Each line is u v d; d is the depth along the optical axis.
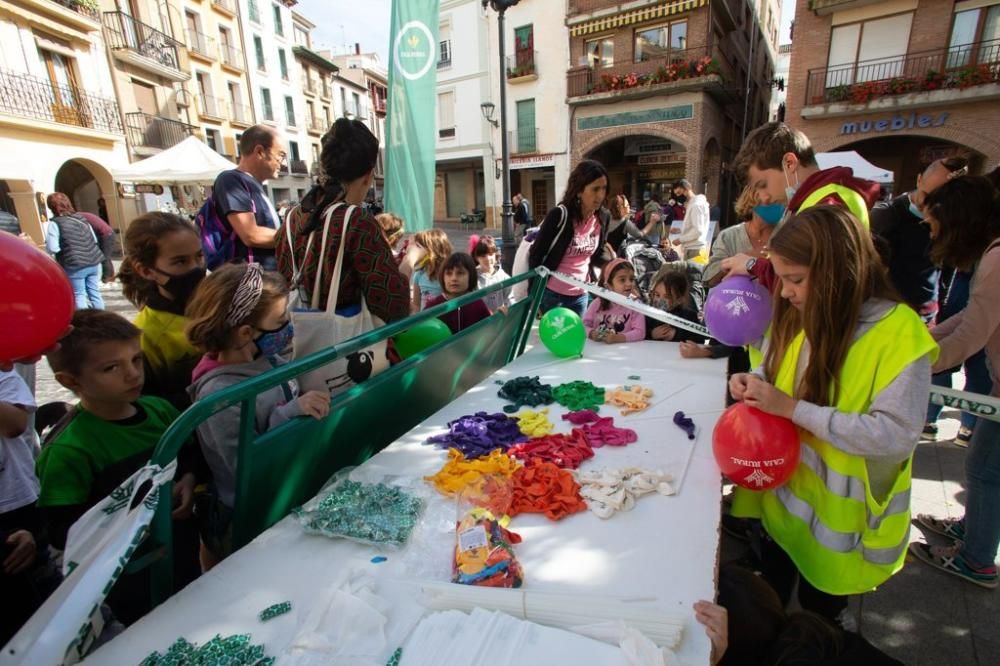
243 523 1.23
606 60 16.03
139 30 16.14
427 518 1.23
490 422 1.71
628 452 1.57
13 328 0.81
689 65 14.23
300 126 28.25
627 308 2.97
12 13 11.74
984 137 11.81
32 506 1.58
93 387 1.26
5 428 1.51
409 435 1.68
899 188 14.57
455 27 18.80
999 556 2.17
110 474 1.32
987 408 1.65
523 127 18.16
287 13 26.78
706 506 1.27
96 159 14.24
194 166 8.68
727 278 1.83
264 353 1.50
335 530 1.16
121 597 1.17
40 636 0.81
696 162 15.03
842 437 1.12
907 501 1.22
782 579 1.57
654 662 0.80
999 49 11.23
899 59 12.27
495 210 20.22
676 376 2.23
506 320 2.62
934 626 1.83
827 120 13.39
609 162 18.33
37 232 12.55
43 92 12.51
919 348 1.08
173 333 1.75
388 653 0.85
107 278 6.62
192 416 0.96
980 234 1.98
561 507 1.24
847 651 0.94
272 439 1.23
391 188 3.63
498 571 1.01
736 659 1.03
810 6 12.77
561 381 2.21
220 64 21.28
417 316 1.66
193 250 1.74
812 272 1.14
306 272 1.79
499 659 0.83
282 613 0.95
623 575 1.04
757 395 1.22
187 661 0.83
